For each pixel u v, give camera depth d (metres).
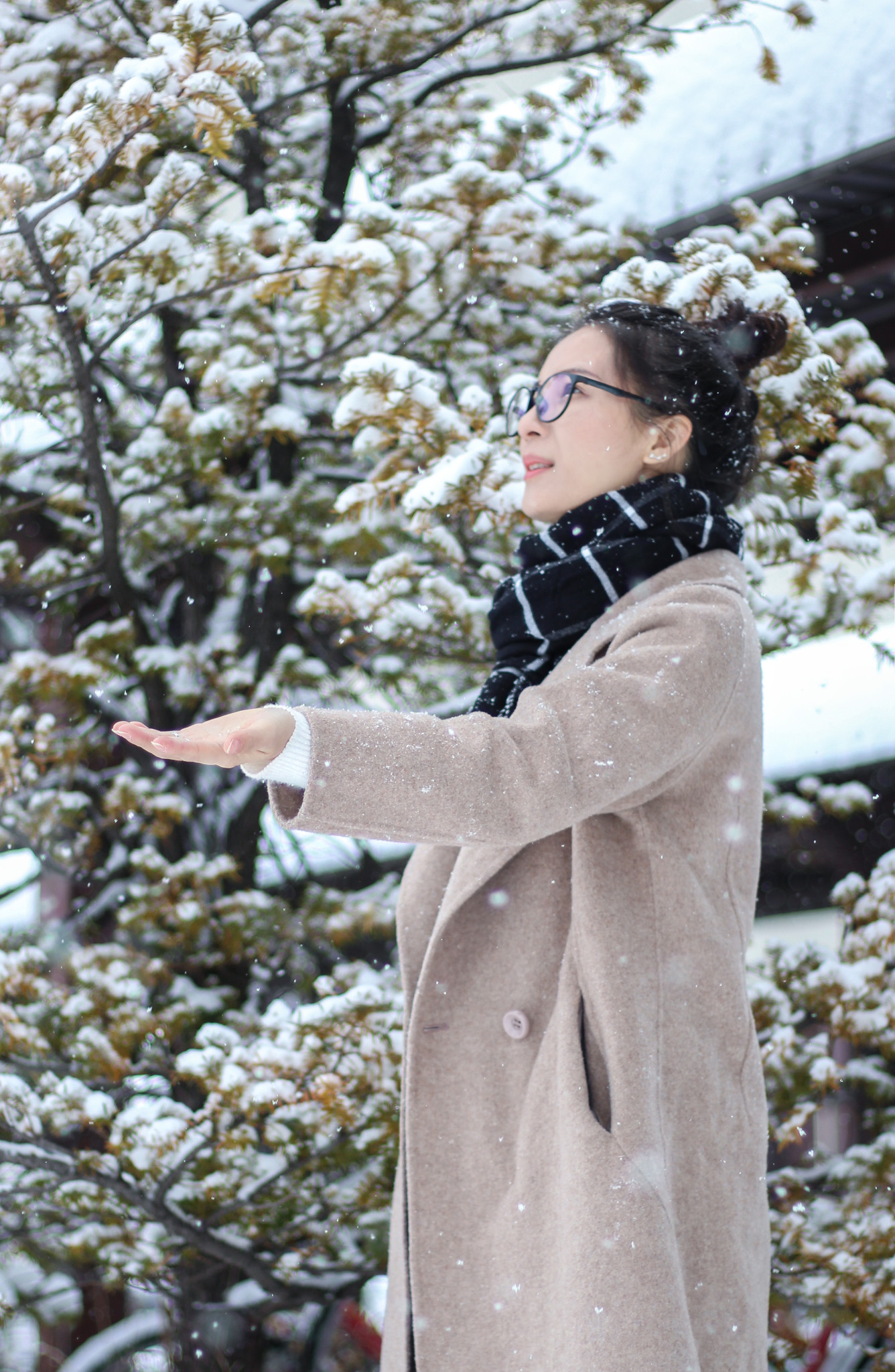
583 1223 1.09
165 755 0.89
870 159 3.98
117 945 3.29
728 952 1.24
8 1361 3.80
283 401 3.58
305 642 3.87
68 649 4.05
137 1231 2.76
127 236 2.69
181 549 3.51
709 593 1.24
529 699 1.11
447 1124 1.26
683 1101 1.19
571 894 1.27
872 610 2.81
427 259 2.91
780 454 2.94
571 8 3.40
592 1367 1.05
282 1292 2.94
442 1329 1.21
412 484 2.63
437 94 3.79
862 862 4.32
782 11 3.35
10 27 3.07
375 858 4.29
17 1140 2.90
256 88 2.42
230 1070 2.52
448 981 1.29
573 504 1.44
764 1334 1.25
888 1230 2.74
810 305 4.50
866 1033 2.78
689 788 1.24
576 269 3.11
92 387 2.89
